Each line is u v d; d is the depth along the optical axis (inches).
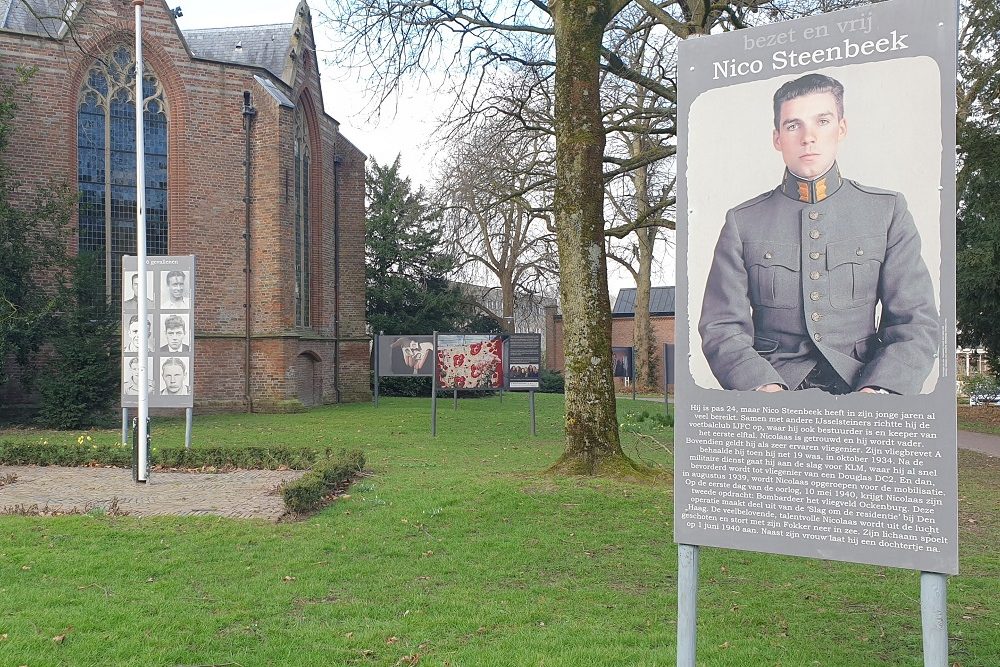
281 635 225.3
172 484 473.4
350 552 313.6
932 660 151.7
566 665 200.5
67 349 801.6
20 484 472.7
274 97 979.9
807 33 166.9
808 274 166.4
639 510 370.0
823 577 292.7
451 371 738.2
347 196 1230.3
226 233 980.6
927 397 153.6
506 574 288.2
